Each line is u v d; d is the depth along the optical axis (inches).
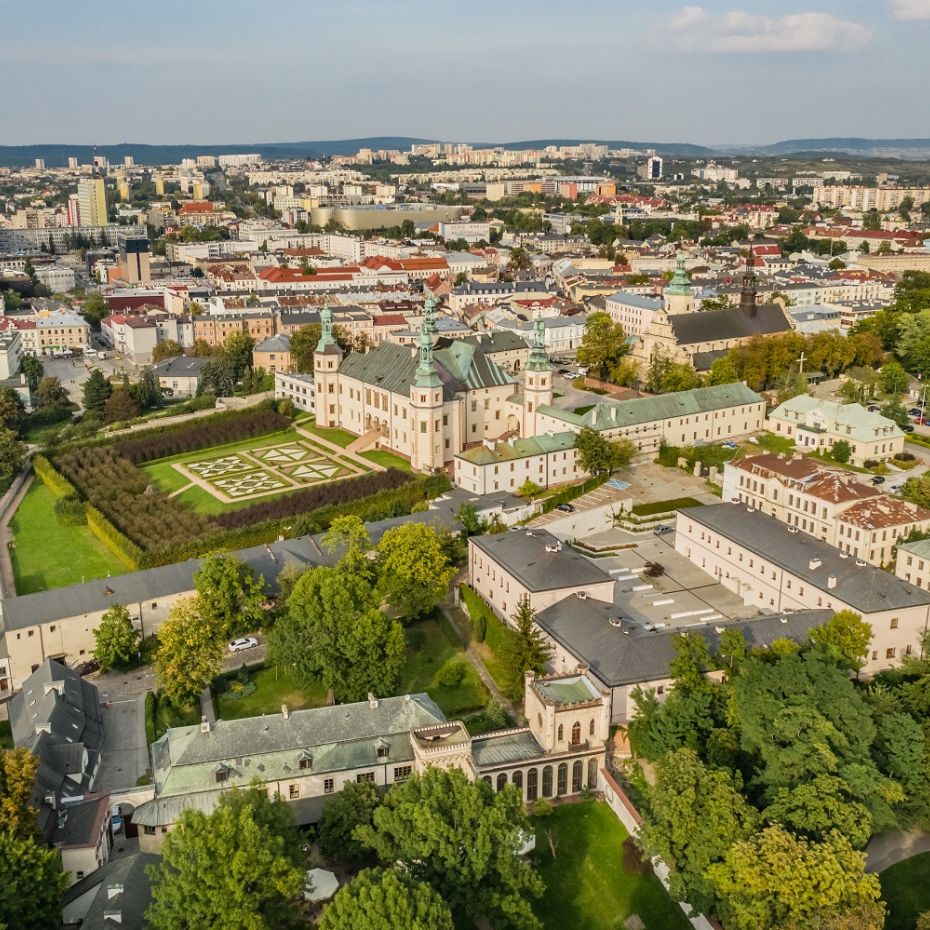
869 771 5703.7
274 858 4997.5
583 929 5526.6
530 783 6451.8
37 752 6323.8
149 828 5954.7
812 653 6510.8
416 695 6870.1
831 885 4896.7
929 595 7682.1
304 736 6441.9
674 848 5487.2
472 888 5152.6
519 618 7509.8
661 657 7012.8
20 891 5009.8
